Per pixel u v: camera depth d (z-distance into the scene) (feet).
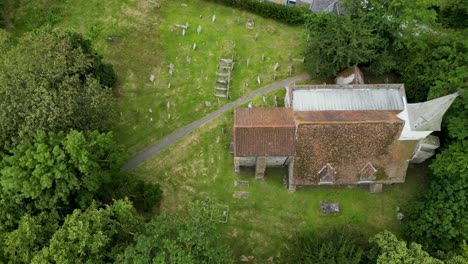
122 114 168.96
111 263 123.24
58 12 186.60
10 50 145.79
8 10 186.91
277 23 188.34
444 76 148.87
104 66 164.66
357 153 148.36
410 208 151.12
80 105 139.95
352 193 160.86
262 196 159.33
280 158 152.15
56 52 142.31
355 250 141.79
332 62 160.97
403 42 165.37
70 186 126.52
